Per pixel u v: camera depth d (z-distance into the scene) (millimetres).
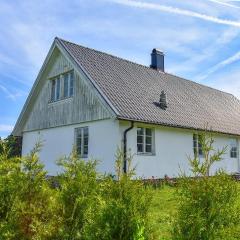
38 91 20484
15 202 4578
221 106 24594
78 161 5281
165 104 18156
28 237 4617
